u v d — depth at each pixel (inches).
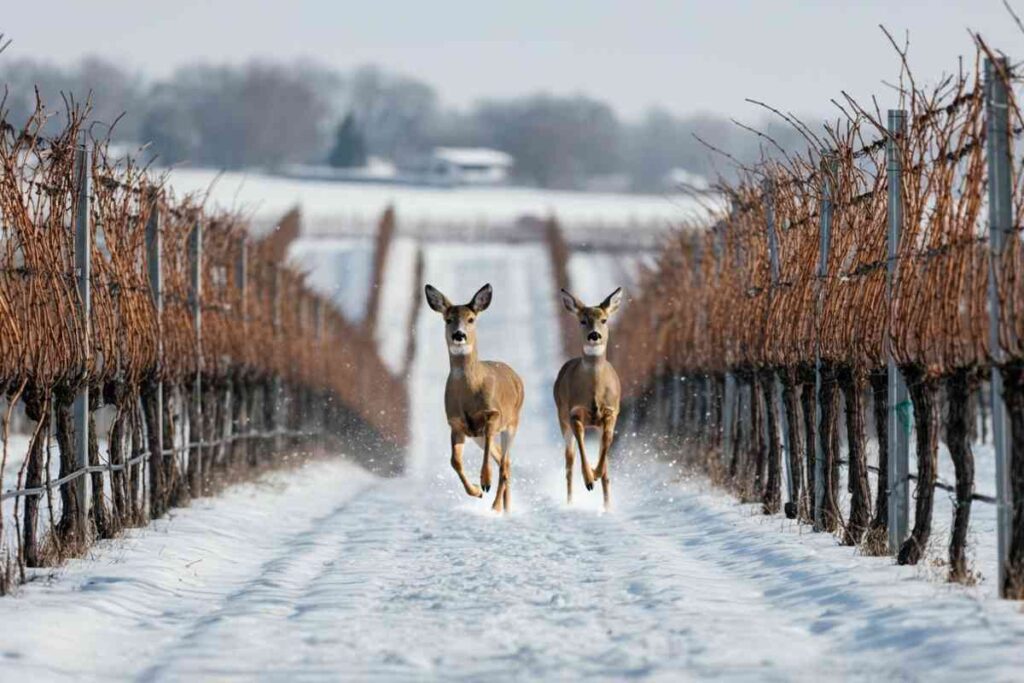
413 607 1551.4
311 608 1557.6
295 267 5167.3
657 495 2938.0
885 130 1784.0
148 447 2566.4
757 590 1652.3
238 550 2209.6
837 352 2038.6
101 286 2143.2
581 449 2605.8
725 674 1174.3
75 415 2048.5
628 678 1173.1
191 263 2982.3
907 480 1823.3
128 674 1251.2
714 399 3267.7
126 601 1604.3
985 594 1477.6
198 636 1390.3
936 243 1637.6
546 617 1472.7
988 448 4128.9
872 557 1820.9
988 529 2166.6
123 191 2362.2
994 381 1464.1
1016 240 1440.7
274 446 4215.1
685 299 3853.3
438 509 2790.4
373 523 2623.0
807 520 2267.5
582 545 2102.6
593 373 2593.5
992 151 1449.3
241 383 3595.0
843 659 1229.7
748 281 2746.1
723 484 2940.5
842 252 2070.6
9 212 1768.0
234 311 3531.0
